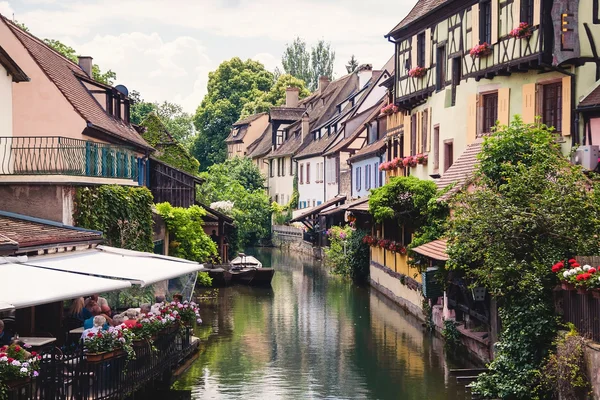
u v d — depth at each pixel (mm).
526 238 12656
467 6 21422
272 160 63062
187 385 14812
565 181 12836
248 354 17703
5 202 15859
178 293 18594
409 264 20719
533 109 18203
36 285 10133
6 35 19594
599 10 17047
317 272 37250
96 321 12156
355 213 32938
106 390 11258
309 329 20906
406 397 13750
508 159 14977
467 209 13602
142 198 21547
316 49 89625
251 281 31812
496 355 13312
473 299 16094
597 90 16781
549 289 12156
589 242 12117
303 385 14781
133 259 14242
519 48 18203
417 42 25391
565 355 10852
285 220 55625
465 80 21547
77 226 17000
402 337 19531
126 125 27359
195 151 77062
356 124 45844
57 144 18031
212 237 36438
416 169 26312
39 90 19625
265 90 76750
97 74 41594
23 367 9555
